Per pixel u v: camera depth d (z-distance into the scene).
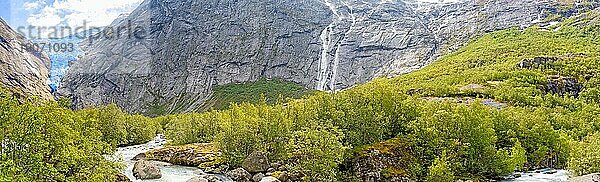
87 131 58.75
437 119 77.00
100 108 133.88
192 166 93.19
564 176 82.94
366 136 77.81
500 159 78.88
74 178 48.53
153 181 74.88
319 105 84.00
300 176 72.06
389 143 74.50
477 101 103.19
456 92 171.12
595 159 80.19
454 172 73.75
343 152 68.31
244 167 81.31
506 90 171.25
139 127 152.75
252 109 116.25
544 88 189.50
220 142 91.06
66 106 60.28
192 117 149.88
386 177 68.06
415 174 70.12
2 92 45.28
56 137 48.66
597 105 166.38
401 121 81.12
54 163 47.47
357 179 67.94
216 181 74.88
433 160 72.31
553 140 100.69
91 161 52.81
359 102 81.00
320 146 67.69
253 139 87.56
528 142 99.12
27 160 43.25
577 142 105.31
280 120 87.38
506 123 99.88
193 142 131.00
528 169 92.69
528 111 142.50
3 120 43.31
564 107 164.00
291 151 74.69
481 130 78.50
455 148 75.50
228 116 123.81
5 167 37.94
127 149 123.81
